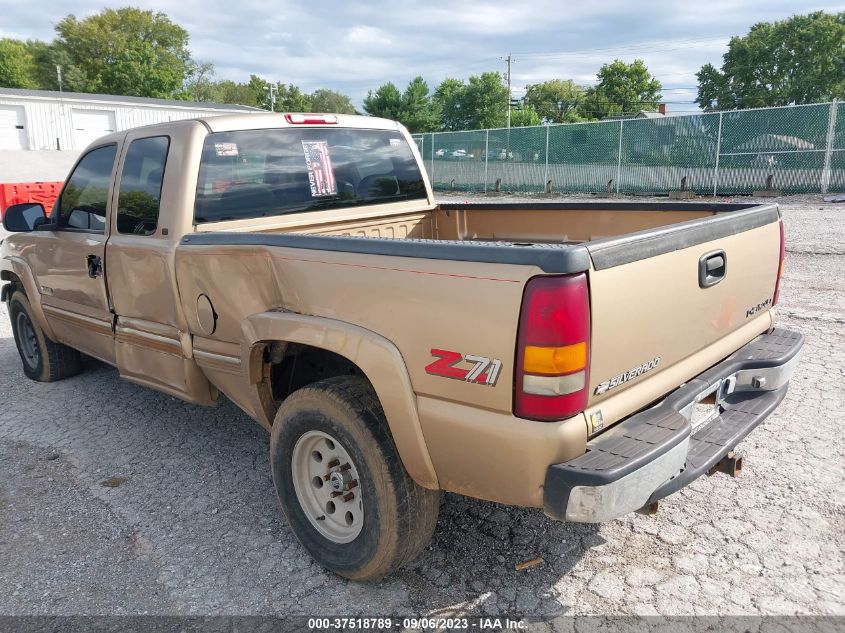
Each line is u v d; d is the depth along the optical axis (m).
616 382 2.35
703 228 2.69
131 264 3.80
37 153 33.78
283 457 3.02
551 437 2.17
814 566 2.94
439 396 2.39
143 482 3.89
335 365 3.28
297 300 2.84
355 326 2.61
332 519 2.99
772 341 3.32
